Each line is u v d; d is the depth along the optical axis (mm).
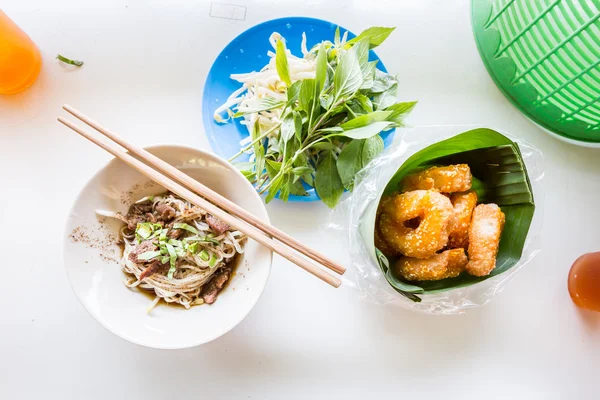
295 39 424
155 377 391
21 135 411
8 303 391
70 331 391
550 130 437
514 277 427
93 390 388
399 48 444
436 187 365
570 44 371
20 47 390
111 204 346
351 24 443
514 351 416
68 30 426
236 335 397
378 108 393
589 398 414
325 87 387
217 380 393
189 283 355
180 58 430
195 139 419
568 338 421
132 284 352
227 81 415
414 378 404
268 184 386
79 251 326
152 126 419
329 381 398
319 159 401
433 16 449
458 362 410
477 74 447
